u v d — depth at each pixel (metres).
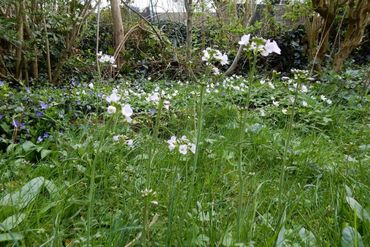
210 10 11.15
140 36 10.23
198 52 9.14
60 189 2.39
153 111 4.64
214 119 4.55
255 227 1.95
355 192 2.45
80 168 2.72
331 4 8.06
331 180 2.60
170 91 6.84
